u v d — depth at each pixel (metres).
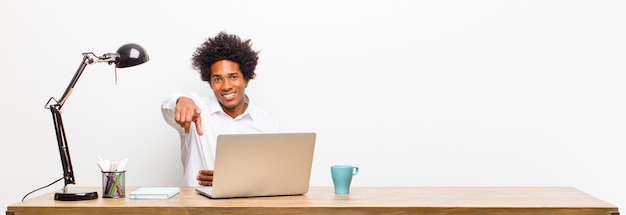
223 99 3.11
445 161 3.64
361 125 3.63
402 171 3.64
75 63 3.62
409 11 3.62
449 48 3.62
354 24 3.62
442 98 3.63
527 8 3.61
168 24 3.60
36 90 3.62
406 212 1.96
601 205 1.97
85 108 3.62
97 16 3.61
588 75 3.61
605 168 3.62
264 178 2.17
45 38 3.62
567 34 3.61
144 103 3.61
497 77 3.62
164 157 3.63
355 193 2.30
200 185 2.73
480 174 3.64
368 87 3.62
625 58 3.59
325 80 3.62
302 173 2.23
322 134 3.63
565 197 2.18
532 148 3.63
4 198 3.63
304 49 3.61
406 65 3.62
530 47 3.62
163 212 1.97
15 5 3.62
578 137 3.62
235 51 3.10
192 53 3.60
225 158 2.10
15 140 3.63
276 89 3.61
